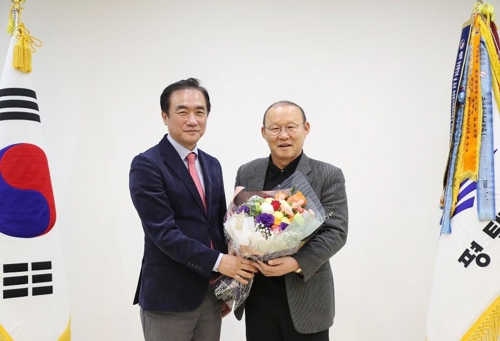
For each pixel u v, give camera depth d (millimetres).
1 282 1918
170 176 1912
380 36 2951
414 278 2908
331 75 2947
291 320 1945
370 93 2941
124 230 2844
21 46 2039
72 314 2781
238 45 2945
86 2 2867
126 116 2875
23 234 1949
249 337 2055
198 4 2939
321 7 2957
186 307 1868
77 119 2836
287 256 1854
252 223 1750
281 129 1957
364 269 2914
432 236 2912
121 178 2854
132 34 2898
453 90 2061
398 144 2932
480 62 1980
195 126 1928
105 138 2854
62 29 2842
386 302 2906
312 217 1774
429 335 1976
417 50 2939
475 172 1910
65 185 2809
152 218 1841
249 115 2939
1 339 1897
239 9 2949
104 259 2824
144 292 1914
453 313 1896
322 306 1950
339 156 2936
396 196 2926
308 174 1999
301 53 2953
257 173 2109
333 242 1882
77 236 2805
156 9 2918
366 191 2928
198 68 2928
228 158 2924
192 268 1825
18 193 1959
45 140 2809
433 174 2922
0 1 2811
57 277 2033
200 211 1932
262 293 2002
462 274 1897
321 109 2939
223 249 2029
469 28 2045
